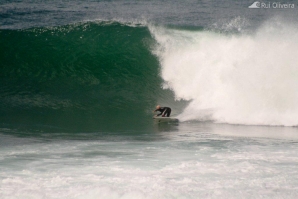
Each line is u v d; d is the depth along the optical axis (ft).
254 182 93.81
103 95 226.79
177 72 241.35
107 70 248.32
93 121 185.68
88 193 84.99
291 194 86.12
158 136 154.30
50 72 245.45
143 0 542.98
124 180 94.99
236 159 115.85
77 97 222.07
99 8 467.52
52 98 218.59
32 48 260.21
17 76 240.73
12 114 192.54
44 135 153.17
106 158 116.37
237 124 187.32
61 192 86.28
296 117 188.85
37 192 85.61
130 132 162.91
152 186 90.38
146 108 213.87
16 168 104.83
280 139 149.69
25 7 450.30
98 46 263.90
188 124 184.34
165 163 110.73
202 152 125.29
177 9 481.05
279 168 106.01
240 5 530.27
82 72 246.06
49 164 109.09
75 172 101.55
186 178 96.17
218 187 90.17
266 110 194.80
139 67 249.96
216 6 514.27
